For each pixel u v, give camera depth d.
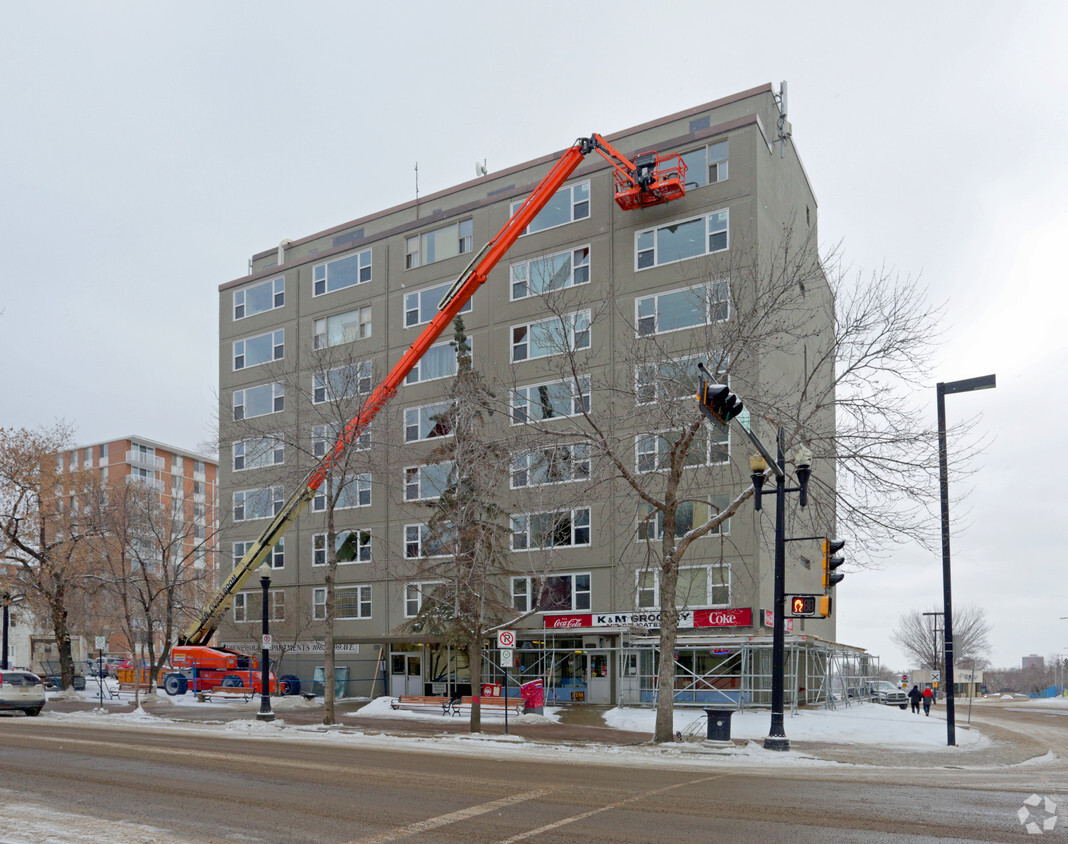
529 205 36.12
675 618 20.59
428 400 41.38
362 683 42.44
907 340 19.81
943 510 23.61
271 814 10.23
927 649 81.81
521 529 31.47
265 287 49.06
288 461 39.75
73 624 58.50
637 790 12.20
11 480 41.59
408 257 44.03
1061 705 57.72
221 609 41.22
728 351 20.53
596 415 27.03
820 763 17.03
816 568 39.47
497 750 18.30
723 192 34.66
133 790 11.82
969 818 10.22
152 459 93.00
